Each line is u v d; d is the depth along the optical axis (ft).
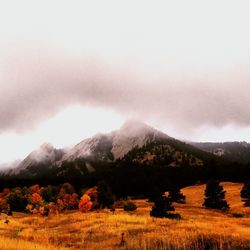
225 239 85.20
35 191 469.98
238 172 449.48
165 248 80.23
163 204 165.99
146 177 509.76
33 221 202.28
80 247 87.76
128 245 87.15
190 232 96.78
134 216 159.53
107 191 292.40
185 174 540.52
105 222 143.54
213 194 252.42
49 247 67.72
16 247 62.80
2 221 192.13
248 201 253.44
